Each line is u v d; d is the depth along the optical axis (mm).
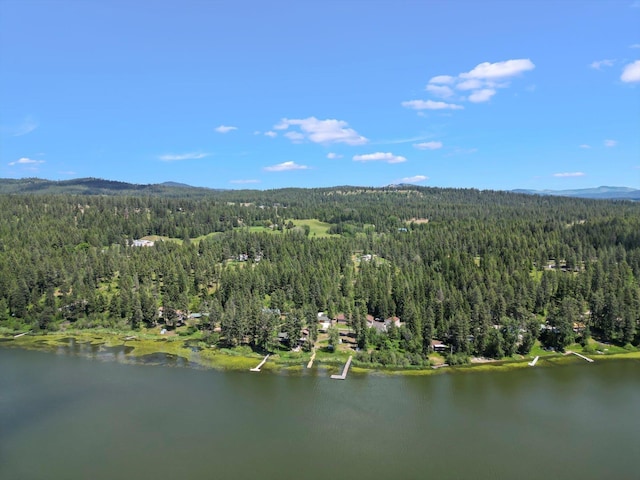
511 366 152375
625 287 194750
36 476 89438
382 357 153625
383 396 127688
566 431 107750
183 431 106875
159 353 165250
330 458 95938
